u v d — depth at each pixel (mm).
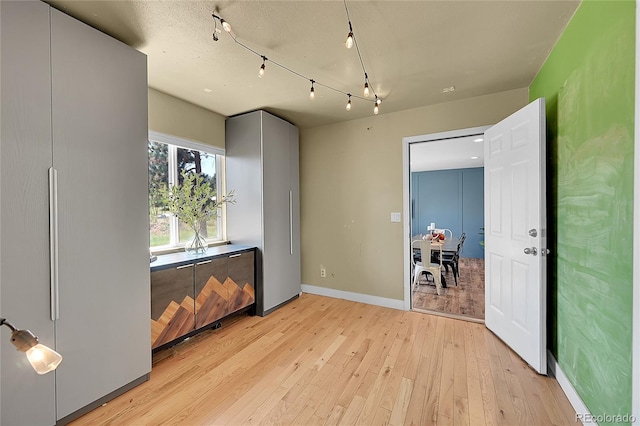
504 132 2414
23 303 1414
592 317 1492
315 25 1752
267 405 1745
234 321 3041
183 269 2430
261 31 1808
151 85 2596
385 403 1748
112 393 1788
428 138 3146
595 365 1462
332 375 2045
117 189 1808
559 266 1922
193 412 1688
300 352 2375
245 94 2803
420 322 2969
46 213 1491
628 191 1201
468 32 1830
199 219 2869
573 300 1709
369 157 3529
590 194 1511
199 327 2564
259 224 3217
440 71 2355
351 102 3016
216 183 3434
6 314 1365
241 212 3344
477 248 6867
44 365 1024
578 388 1641
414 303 3598
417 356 2287
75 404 1610
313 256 3979
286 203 3592
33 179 1445
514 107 2730
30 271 1437
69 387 1584
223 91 2732
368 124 3523
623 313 1237
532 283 2062
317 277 3951
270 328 2855
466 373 2043
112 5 1557
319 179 3898
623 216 1234
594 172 1470
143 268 1966
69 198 1579
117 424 1592
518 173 2225
